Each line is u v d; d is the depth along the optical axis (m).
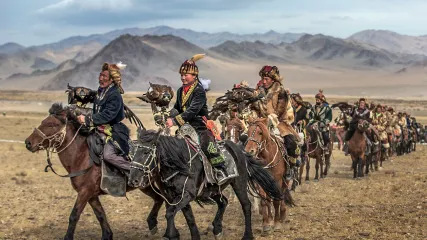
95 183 9.22
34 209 13.86
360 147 21.17
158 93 9.41
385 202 14.68
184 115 8.91
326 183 19.41
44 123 9.13
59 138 9.15
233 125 12.55
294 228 11.27
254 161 10.07
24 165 24.20
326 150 20.06
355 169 21.25
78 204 9.12
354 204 14.42
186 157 8.81
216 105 12.95
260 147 10.50
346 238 10.37
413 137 39.75
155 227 10.46
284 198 11.36
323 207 13.93
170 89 9.55
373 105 26.62
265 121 10.80
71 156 9.20
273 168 10.88
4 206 14.24
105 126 9.32
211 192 9.53
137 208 13.91
